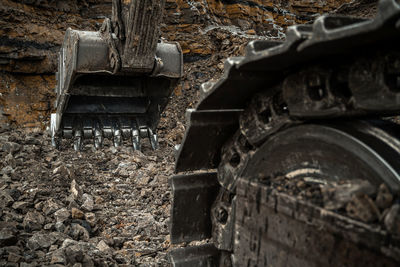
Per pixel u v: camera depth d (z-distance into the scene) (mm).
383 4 939
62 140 6328
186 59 9742
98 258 2977
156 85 6414
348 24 1179
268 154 1718
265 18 12148
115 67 5320
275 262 1580
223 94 1726
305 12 13102
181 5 9984
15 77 7637
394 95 1116
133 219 4105
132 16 4902
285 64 1440
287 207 1481
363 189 1228
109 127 6473
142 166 5664
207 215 2311
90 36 5375
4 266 2623
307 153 1510
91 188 4797
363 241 1146
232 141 2025
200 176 2271
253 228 1733
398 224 1048
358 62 1226
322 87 1377
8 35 7281
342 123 1431
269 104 1656
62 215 3652
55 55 7980
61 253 2893
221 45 9922
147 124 6824
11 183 4410
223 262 2184
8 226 3227
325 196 1320
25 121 7414
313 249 1352
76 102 6188
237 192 1885
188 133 1934
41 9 8078
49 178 4633
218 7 11062
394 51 1117
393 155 1257
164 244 3600
